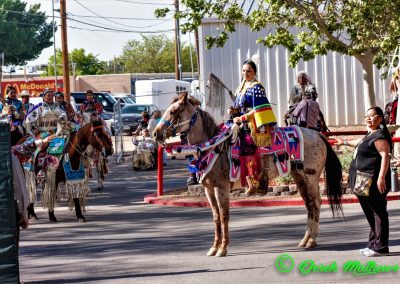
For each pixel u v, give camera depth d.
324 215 14.70
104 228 14.78
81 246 13.06
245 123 11.51
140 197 19.05
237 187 11.84
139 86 48.91
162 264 11.17
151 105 44.72
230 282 9.87
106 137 15.45
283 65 24.89
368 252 10.95
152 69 93.88
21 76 76.50
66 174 15.53
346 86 25.33
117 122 30.55
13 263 8.99
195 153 11.45
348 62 25.27
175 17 21.06
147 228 14.48
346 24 21.33
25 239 13.99
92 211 17.08
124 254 12.11
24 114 17.94
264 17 21.69
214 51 24.53
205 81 24.48
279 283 9.75
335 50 21.50
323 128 17.66
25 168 16.02
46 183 15.71
